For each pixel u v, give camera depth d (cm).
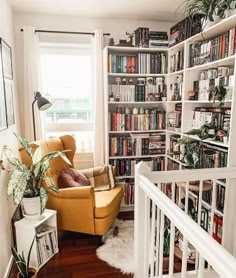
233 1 192
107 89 299
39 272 202
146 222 142
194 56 256
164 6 277
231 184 188
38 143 243
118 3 268
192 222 86
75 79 330
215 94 216
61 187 251
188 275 167
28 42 291
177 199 246
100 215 232
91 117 336
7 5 251
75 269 205
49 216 218
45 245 215
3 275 189
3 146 203
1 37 216
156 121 323
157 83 317
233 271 63
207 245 74
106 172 283
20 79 304
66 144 287
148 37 300
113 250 228
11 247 197
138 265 161
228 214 195
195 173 171
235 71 184
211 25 219
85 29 316
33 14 299
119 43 303
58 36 309
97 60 309
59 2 264
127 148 318
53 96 327
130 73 303
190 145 232
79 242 244
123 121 312
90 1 262
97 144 321
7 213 209
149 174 157
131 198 318
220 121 221
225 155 213
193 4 230
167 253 207
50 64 320
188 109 273
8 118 226
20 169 196
